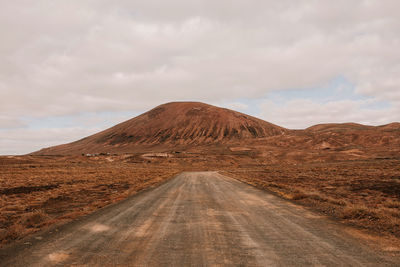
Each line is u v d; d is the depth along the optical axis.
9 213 11.70
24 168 59.38
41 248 6.02
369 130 187.25
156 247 6.09
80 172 47.38
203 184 26.70
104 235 7.20
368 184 24.09
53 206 13.63
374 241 6.59
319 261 5.17
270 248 6.01
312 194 15.27
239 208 11.94
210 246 6.16
